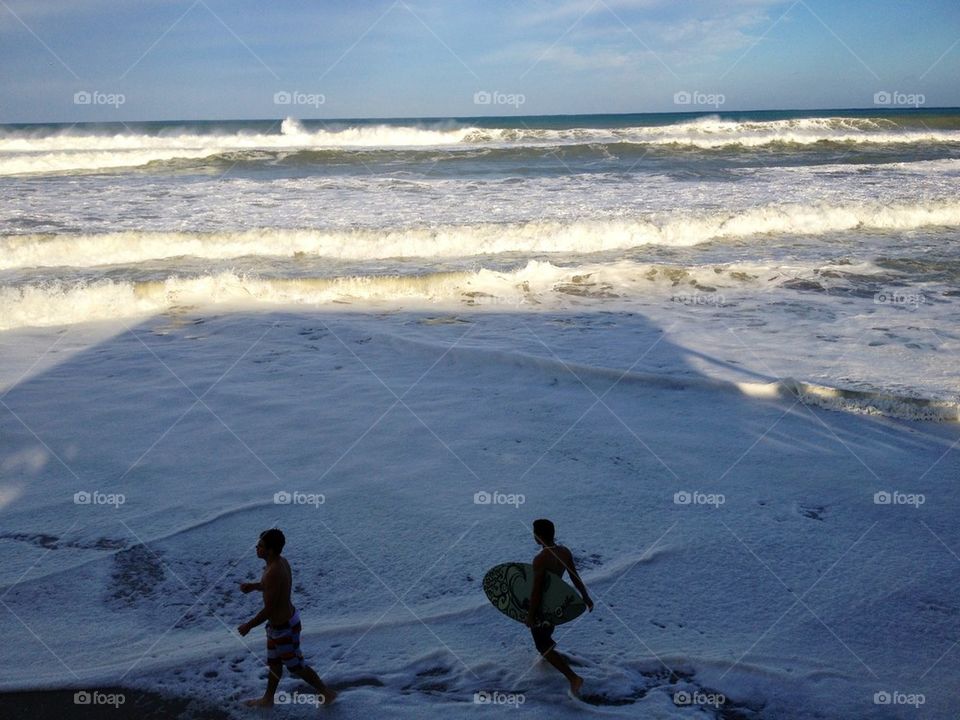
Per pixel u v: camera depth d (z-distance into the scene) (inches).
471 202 825.5
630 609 232.4
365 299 563.8
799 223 759.7
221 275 577.0
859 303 539.5
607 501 294.0
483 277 593.6
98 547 264.1
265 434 349.4
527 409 378.9
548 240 701.3
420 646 216.2
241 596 241.0
